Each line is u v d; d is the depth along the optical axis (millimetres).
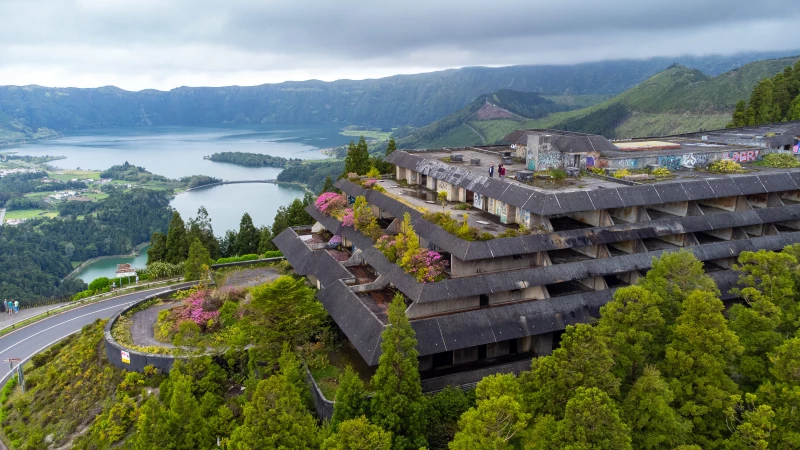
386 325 51188
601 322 45969
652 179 72938
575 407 34094
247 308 63469
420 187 87875
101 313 88562
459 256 56344
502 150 101562
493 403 35906
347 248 82688
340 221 81250
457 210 72312
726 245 66438
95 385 63281
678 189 66438
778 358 41000
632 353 42531
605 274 60344
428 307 56688
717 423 40156
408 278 58062
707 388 40156
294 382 49938
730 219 67625
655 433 37906
